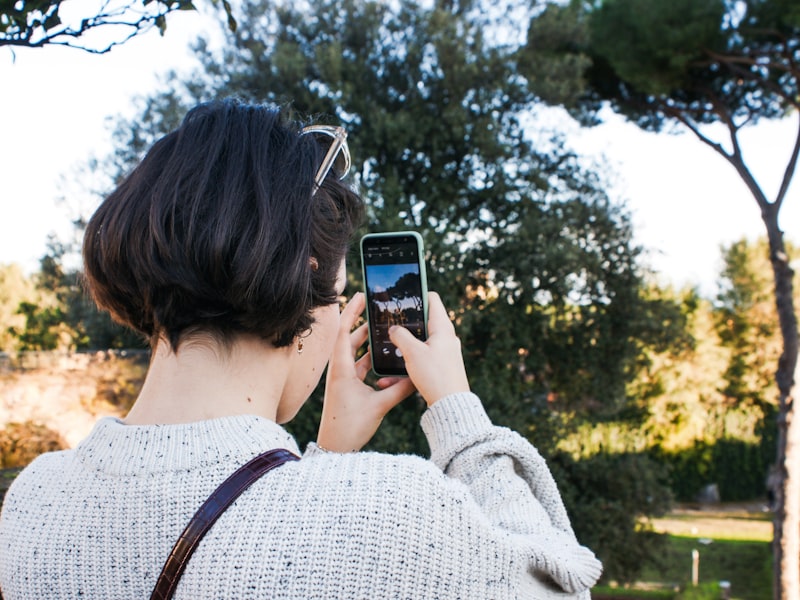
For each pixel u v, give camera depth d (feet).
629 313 22.44
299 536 1.54
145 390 1.86
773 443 61.36
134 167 1.93
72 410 15.14
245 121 1.88
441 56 19.90
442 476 1.70
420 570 1.56
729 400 63.72
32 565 1.64
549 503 2.15
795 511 22.15
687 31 22.82
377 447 18.12
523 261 19.97
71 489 1.70
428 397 2.34
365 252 3.22
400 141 19.30
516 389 21.31
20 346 41.60
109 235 1.77
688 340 23.73
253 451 1.66
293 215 1.78
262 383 1.86
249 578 1.51
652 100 27.53
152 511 1.59
